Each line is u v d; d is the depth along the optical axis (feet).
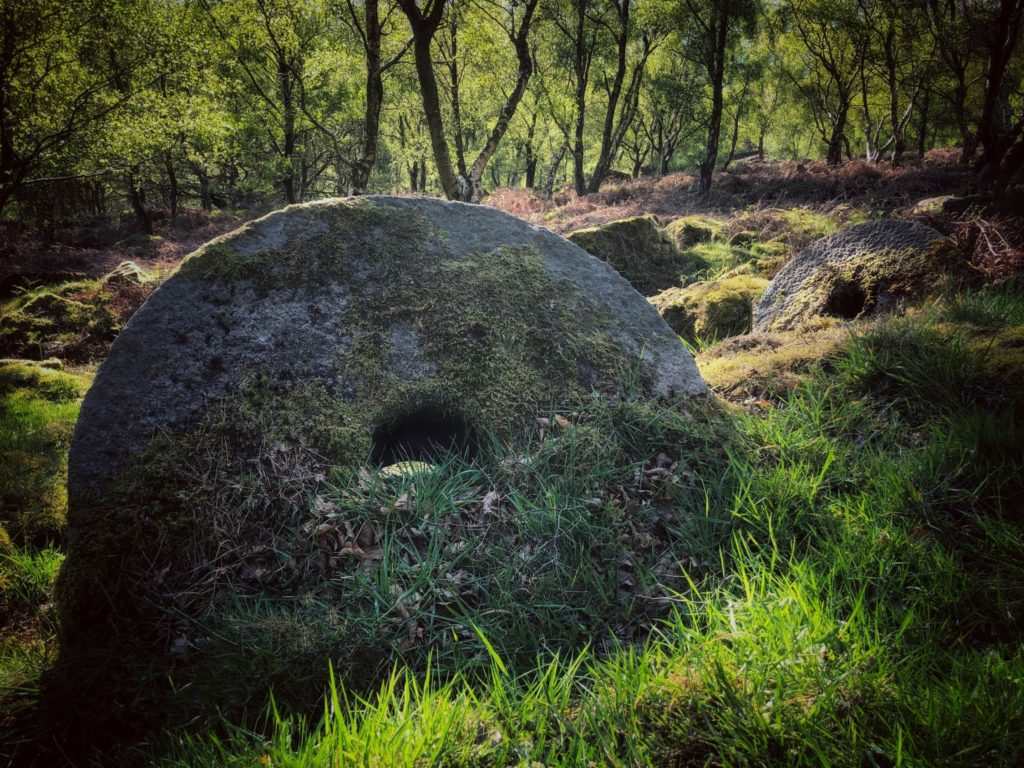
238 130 84.28
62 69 48.93
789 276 20.80
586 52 89.35
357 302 10.92
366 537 8.98
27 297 41.93
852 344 13.75
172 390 9.75
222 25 66.59
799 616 7.20
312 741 6.12
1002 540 8.15
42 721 7.48
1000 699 5.69
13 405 25.16
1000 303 15.34
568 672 6.97
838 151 105.19
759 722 5.83
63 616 8.52
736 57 117.29
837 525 9.16
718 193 71.31
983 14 62.44
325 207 11.49
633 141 161.58
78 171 53.52
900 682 6.19
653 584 8.64
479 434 10.73
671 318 23.82
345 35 74.08
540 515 9.31
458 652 7.79
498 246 12.20
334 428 9.90
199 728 6.98
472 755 6.04
